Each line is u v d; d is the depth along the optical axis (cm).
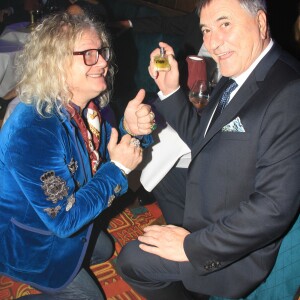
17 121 124
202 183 133
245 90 118
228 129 120
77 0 362
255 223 108
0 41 283
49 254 142
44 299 156
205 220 136
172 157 187
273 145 106
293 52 178
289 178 103
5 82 281
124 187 143
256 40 116
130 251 149
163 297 158
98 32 132
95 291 157
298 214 122
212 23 116
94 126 151
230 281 133
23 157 121
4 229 139
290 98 106
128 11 431
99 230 193
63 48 124
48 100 127
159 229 134
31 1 377
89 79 131
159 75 168
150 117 157
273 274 130
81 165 138
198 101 190
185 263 134
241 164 118
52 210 126
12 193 134
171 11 439
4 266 144
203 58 208
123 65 353
